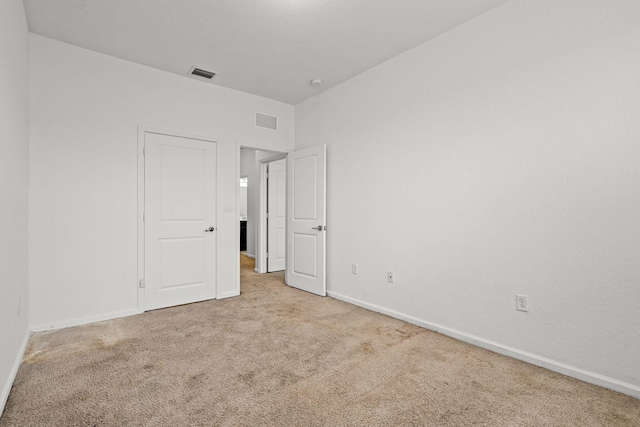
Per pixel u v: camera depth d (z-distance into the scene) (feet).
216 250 12.46
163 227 11.23
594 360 6.36
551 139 6.92
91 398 5.73
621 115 6.05
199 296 12.05
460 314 8.57
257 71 11.34
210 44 9.56
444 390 6.06
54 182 9.20
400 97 10.13
